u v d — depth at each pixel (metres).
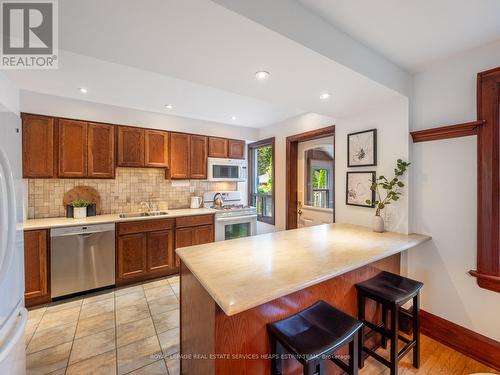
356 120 2.49
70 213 2.87
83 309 2.34
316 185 3.39
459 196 1.81
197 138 3.78
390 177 2.19
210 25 1.11
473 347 1.72
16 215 1.16
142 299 2.55
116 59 1.43
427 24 1.41
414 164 2.08
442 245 1.92
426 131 1.94
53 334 1.96
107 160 3.01
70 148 2.76
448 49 1.70
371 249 1.66
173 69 1.55
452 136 1.83
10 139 1.17
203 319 1.21
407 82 2.01
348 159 2.55
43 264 2.38
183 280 1.53
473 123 1.67
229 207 4.11
